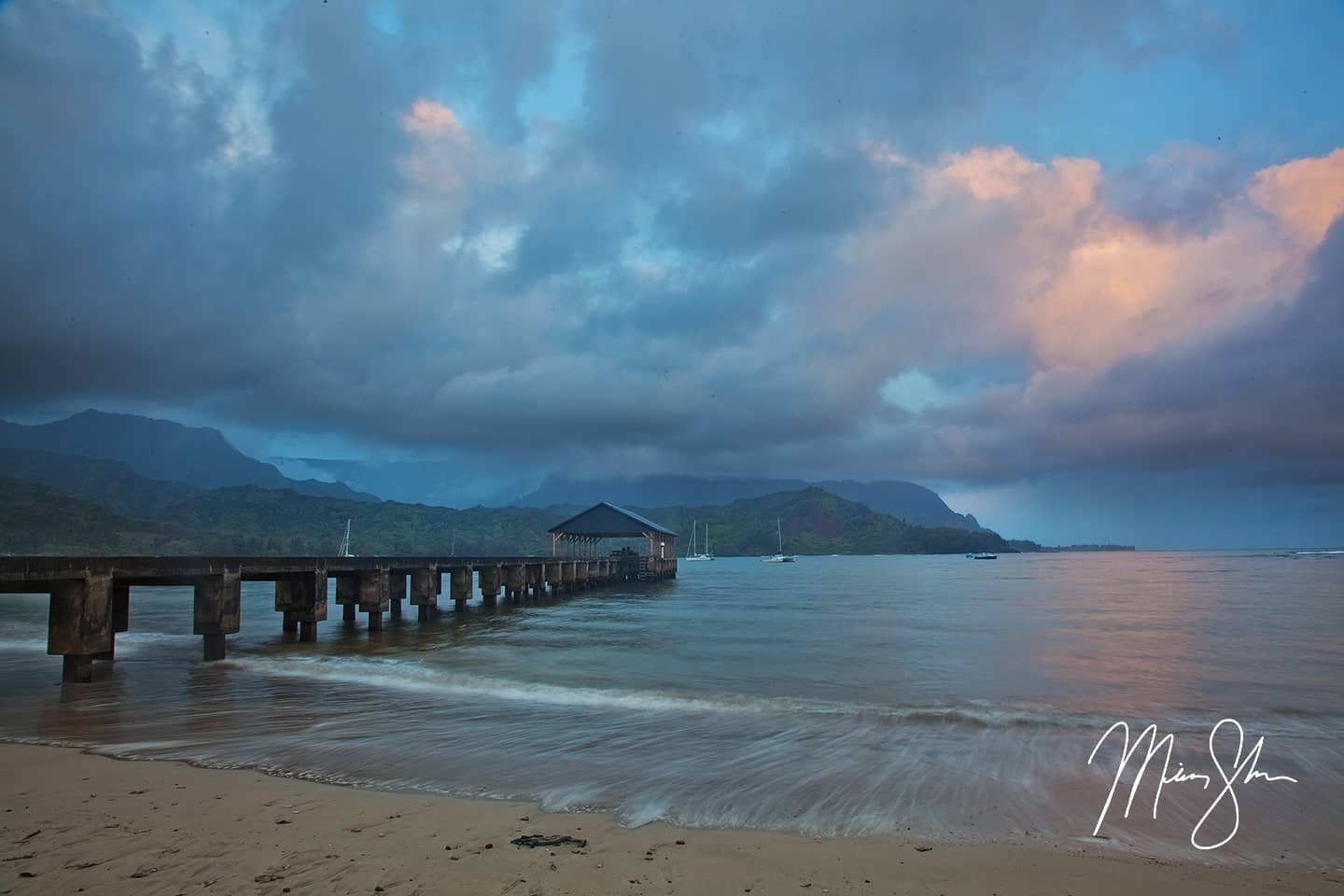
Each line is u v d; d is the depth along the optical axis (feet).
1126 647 73.15
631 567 242.17
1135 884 19.62
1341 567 370.94
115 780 27.89
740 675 55.72
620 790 27.22
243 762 30.89
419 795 26.27
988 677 54.75
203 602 59.57
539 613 119.34
